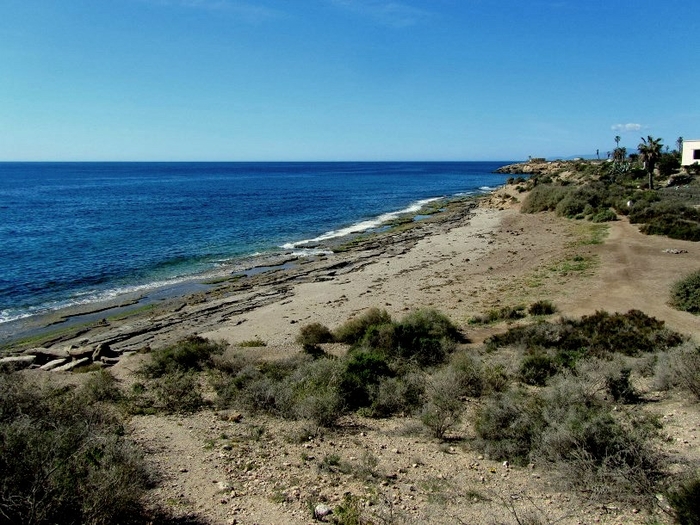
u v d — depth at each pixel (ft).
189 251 153.69
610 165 310.65
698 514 19.92
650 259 107.34
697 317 68.95
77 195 355.36
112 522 20.93
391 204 298.76
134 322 87.61
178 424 37.11
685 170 244.01
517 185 288.92
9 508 18.79
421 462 29.81
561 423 29.71
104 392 43.70
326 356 59.21
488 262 122.11
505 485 25.98
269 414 39.78
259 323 83.61
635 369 46.68
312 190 412.77
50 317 91.15
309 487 26.25
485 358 54.49
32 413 31.42
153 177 636.89
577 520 21.58
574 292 87.45
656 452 26.40
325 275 118.42
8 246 155.53
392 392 42.27
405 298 93.76
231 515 23.09
